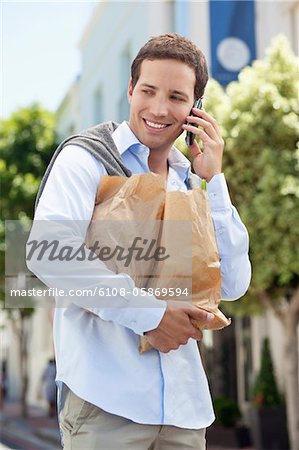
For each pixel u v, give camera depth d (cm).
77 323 253
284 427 1293
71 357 251
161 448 256
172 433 254
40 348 3147
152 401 247
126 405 244
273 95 1026
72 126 2608
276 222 991
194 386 259
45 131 2148
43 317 3020
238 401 1585
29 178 2105
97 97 2347
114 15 2130
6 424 2322
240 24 1402
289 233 992
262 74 1064
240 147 1028
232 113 1046
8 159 2116
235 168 1035
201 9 1593
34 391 3284
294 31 1412
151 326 239
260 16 1449
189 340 262
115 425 245
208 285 248
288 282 1071
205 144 283
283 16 1429
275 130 1021
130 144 267
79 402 248
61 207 242
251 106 1041
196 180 296
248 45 1396
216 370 1620
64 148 259
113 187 252
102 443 244
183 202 249
